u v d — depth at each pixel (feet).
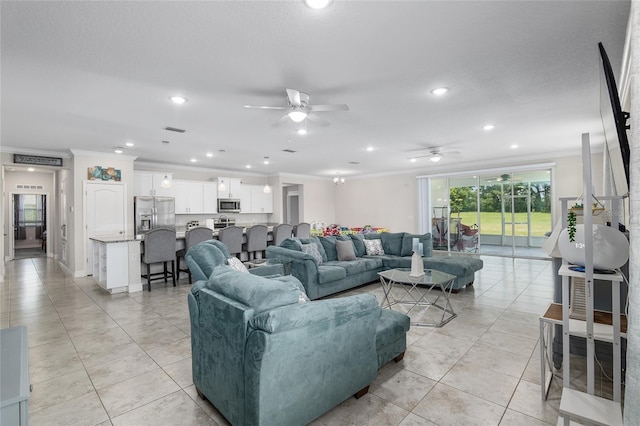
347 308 6.06
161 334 10.32
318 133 15.97
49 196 28.40
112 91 10.24
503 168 24.58
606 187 9.48
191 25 6.75
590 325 5.40
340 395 6.14
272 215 31.94
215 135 16.07
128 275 15.65
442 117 13.42
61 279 18.75
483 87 10.25
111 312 12.57
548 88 10.37
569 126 14.90
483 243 26.68
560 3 6.15
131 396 6.90
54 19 6.48
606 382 7.20
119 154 20.90
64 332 10.50
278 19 6.57
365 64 8.61
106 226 20.58
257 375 4.95
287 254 14.53
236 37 7.23
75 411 6.40
